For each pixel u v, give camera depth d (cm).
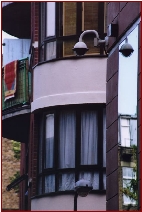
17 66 3516
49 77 3238
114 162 2556
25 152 4031
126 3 2494
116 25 2586
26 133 3809
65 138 3209
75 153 3188
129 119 2425
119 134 2519
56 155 3212
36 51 3338
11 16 3919
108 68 2678
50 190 3212
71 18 3250
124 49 2416
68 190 3131
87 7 3231
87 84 3169
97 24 3219
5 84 3572
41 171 3269
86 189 2670
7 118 3559
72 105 3186
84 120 3188
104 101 3152
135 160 2359
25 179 3888
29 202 3488
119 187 2489
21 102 3497
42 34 3328
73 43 3238
